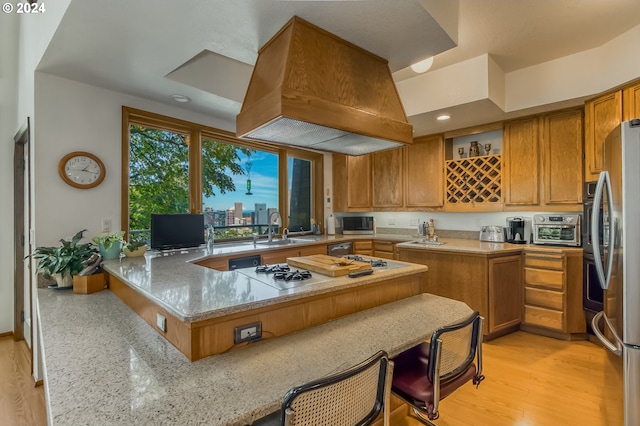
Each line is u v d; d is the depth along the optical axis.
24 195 3.32
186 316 1.11
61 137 2.41
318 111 1.67
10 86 3.30
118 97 2.70
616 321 1.70
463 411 2.04
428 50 2.01
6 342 3.28
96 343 1.25
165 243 2.88
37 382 2.51
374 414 1.04
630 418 1.59
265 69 1.85
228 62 2.87
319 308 1.54
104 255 2.37
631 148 1.59
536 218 3.45
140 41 1.92
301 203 4.77
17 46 3.29
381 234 4.99
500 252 3.15
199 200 3.37
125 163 2.74
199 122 3.29
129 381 0.97
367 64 2.01
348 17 1.67
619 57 2.60
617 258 1.69
